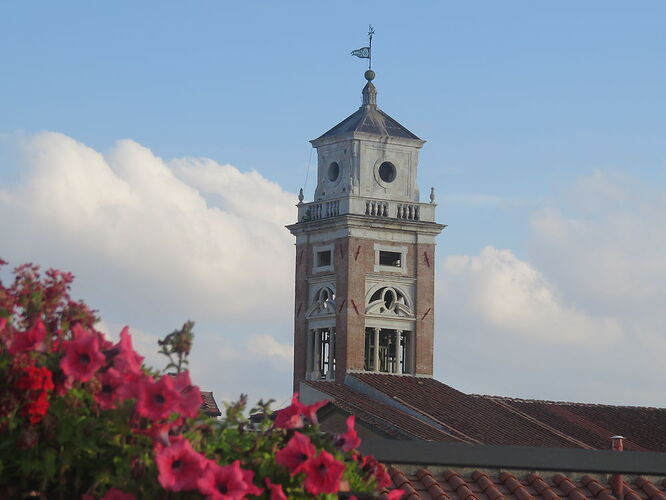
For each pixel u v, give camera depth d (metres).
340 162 143.12
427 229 143.25
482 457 33.69
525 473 34.25
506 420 107.69
